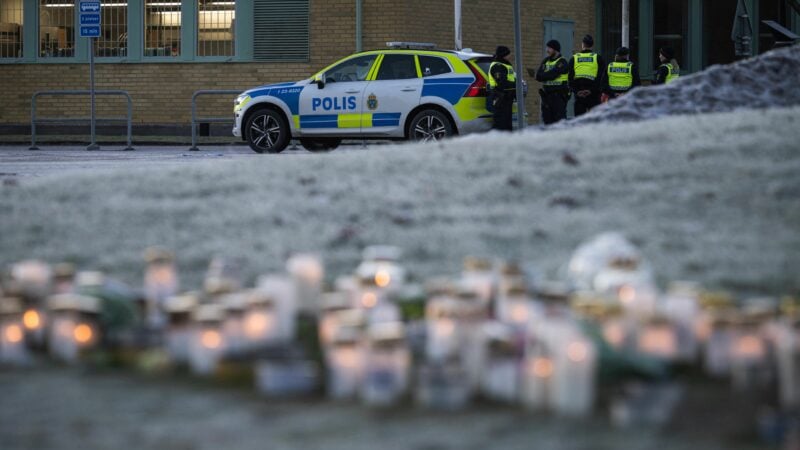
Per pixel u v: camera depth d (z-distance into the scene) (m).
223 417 7.90
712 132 18.36
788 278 11.60
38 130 51.69
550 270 11.94
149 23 51.06
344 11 49.38
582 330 8.48
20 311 9.38
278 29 50.03
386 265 11.16
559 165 16.84
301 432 7.54
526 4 53.38
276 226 14.45
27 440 7.50
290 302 9.70
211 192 16.62
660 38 61.06
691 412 7.80
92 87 43.62
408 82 37.03
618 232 13.49
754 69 25.33
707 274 11.81
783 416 7.38
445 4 50.28
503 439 7.29
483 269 10.52
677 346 9.02
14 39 51.72
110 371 9.16
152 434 7.57
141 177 17.95
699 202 14.72
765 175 15.57
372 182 16.64
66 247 13.62
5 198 16.66
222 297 9.59
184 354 9.18
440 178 16.62
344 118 37.81
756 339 8.45
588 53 39.12
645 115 24.34
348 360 8.27
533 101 54.03
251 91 39.06
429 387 7.96
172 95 50.97
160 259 10.55
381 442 7.30
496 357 8.16
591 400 7.77
